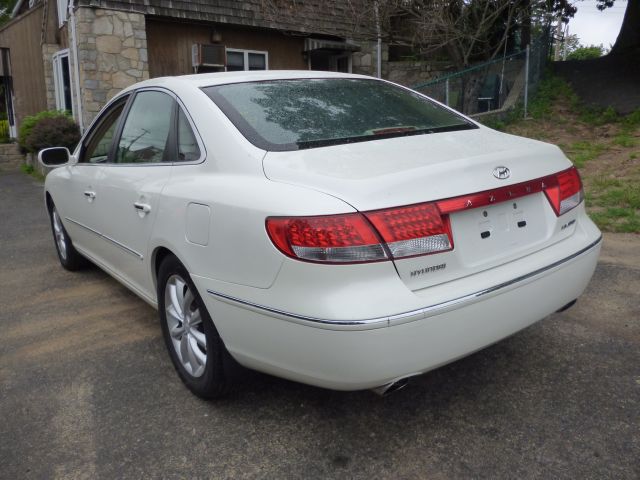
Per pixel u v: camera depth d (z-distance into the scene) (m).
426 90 11.61
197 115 3.00
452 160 2.51
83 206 4.31
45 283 5.07
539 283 2.57
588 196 6.65
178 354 3.12
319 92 3.30
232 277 2.49
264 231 2.32
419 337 2.20
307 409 2.87
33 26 15.13
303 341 2.23
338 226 2.16
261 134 2.77
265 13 12.13
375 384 2.22
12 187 11.08
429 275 2.30
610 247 5.07
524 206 2.67
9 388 3.21
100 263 4.36
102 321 4.14
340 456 2.50
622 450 2.44
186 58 12.51
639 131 9.91
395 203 2.24
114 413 2.91
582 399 2.83
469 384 3.02
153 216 3.09
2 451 2.64
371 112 3.19
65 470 2.49
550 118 11.62
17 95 15.41
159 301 3.22
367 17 11.21
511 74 12.48
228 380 2.79
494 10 11.60
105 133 4.14
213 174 2.77
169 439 2.67
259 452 2.55
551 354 3.29
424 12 10.54
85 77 10.84
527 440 2.54
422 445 2.55
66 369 3.41
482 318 2.37
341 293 2.15
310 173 2.39
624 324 3.62
